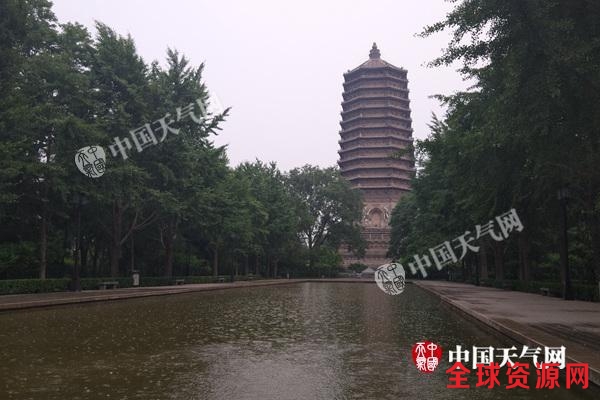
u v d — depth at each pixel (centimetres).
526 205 2591
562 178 1964
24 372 834
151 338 1227
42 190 2980
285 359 965
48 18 3016
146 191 3625
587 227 2488
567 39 1195
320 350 1071
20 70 2739
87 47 3447
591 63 1233
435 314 1912
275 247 7038
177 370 856
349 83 9669
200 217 4281
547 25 1132
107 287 3428
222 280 5322
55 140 2894
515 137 1522
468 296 2677
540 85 1185
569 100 1255
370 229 9469
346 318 1753
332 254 8606
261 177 6781
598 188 2033
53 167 2669
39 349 1055
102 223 3712
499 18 1211
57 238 3644
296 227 7519
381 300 2761
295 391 720
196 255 5600
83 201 2989
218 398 679
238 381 779
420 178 4866
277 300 2720
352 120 9469
